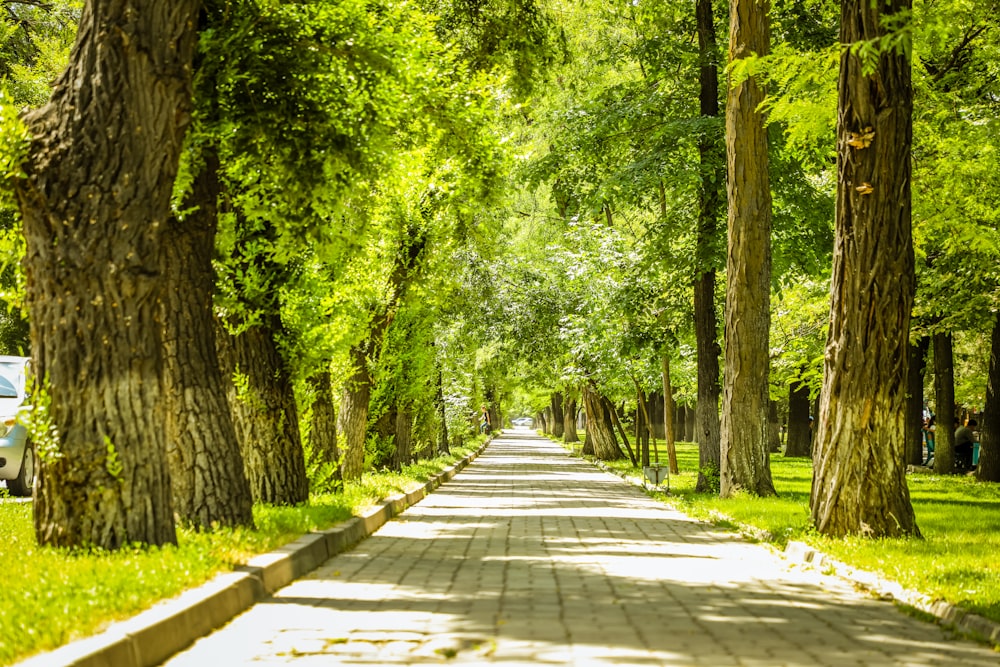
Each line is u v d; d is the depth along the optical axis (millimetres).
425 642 8156
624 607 9992
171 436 14234
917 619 9844
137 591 8508
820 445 16047
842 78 15852
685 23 31906
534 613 9578
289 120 14594
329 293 18984
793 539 15359
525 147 31828
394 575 12336
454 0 24078
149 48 10961
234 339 18031
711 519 20547
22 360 23453
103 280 10914
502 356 46562
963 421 44500
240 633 8531
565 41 25703
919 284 32219
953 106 24312
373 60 15023
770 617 9594
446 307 35844
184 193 14164
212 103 14031
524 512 22703
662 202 33312
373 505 20031
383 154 15844
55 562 9961
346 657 7582
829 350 16047
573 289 37156
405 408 37062
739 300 24938
